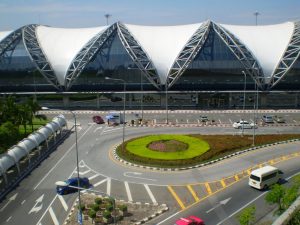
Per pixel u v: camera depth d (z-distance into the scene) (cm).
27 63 10538
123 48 10444
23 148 5862
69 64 10312
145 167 5806
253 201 4634
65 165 6050
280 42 10412
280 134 7544
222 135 7506
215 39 10306
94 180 5403
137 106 10675
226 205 4547
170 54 10312
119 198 4778
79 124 8812
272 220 4138
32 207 4638
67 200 4794
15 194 5009
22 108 7462
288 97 10419
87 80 10638
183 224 3947
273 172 5031
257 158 6194
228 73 10338
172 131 8050
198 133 7825
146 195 4859
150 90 10569
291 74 10144
